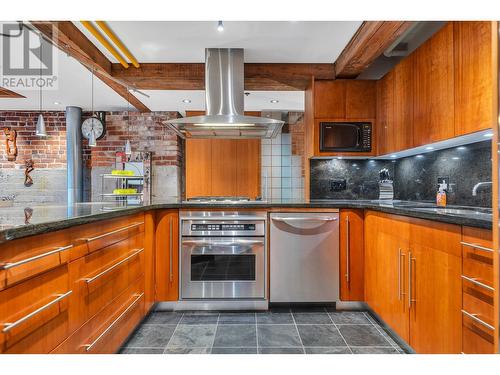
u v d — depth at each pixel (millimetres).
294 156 4598
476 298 1134
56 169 4270
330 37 2305
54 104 4000
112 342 1560
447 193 2205
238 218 2326
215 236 2332
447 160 2215
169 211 2328
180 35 2266
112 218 1572
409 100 2170
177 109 4219
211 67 2504
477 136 1643
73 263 1204
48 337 1043
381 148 2650
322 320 2166
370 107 2754
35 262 976
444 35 1753
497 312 906
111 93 3541
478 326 1123
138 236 1965
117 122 4301
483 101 1449
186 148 4270
